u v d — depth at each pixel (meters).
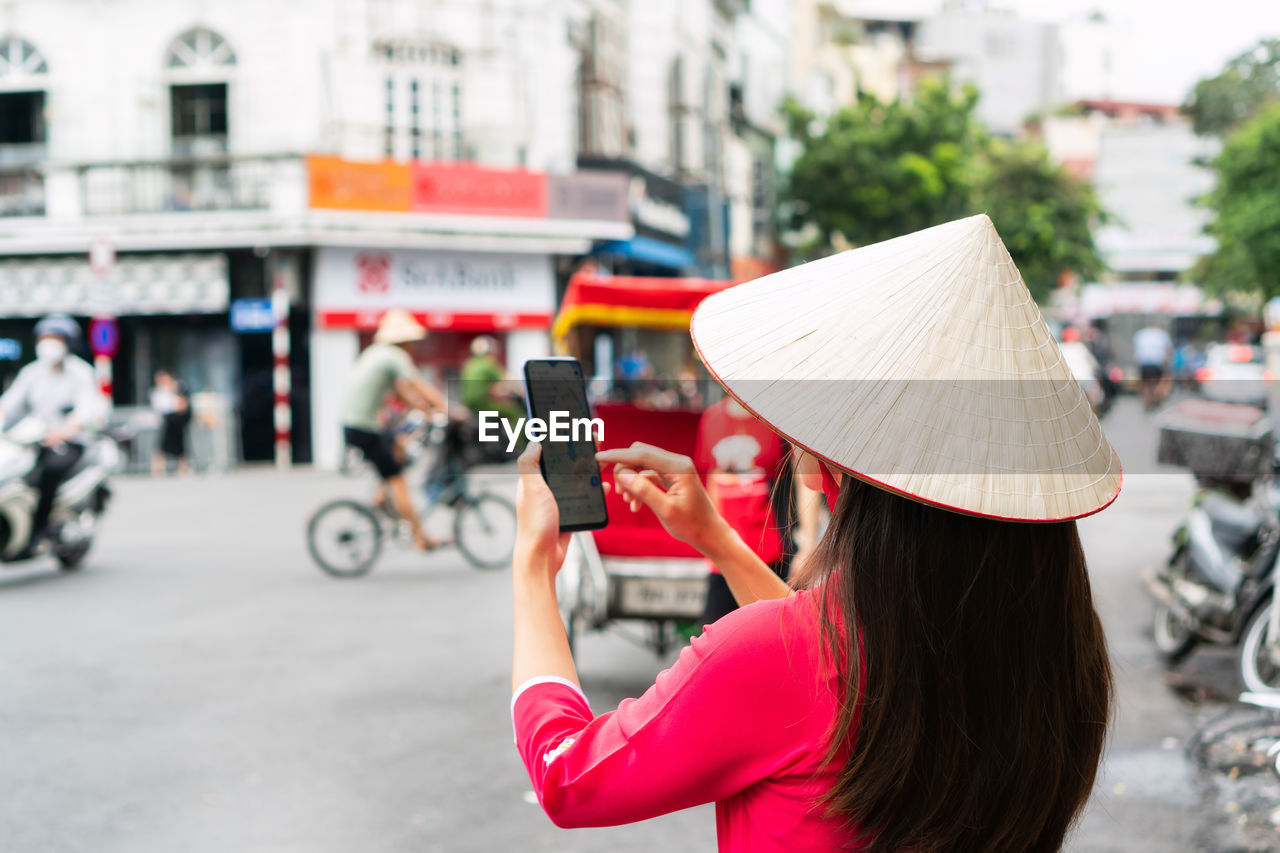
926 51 83.12
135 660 6.42
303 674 6.11
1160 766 4.64
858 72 53.19
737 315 1.20
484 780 4.48
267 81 21.56
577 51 25.14
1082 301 51.91
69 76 22.08
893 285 1.15
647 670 6.16
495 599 8.29
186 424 19.59
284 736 5.04
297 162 20.78
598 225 22.88
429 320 21.97
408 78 22.05
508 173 22.05
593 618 5.37
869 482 1.07
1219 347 25.94
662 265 27.25
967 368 1.10
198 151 21.86
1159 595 6.62
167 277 21.44
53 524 9.14
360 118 21.73
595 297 7.72
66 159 21.84
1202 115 56.56
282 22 21.44
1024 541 1.14
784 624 1.16
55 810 4.15
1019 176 43.59
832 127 38.22
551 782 1.18
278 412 21.23
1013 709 1.13
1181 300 54.56
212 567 9.71
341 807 4.19
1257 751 4.44
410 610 7.87
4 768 4.61
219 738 5.00
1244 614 5.83
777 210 38.84
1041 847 1.19
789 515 1.44
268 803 4.23
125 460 19.25
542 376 1.39
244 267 21.47
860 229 38.00
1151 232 62.06
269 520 12.91
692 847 3.85
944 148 37.00
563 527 1.36
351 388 9.46
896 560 1.13
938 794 1.11
